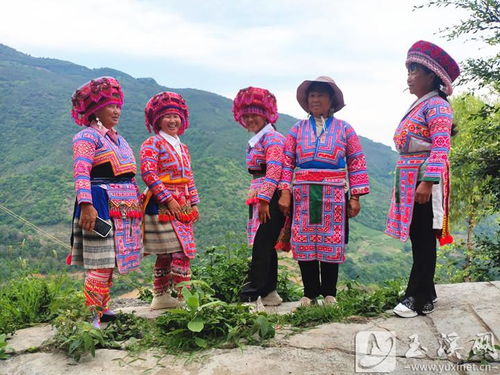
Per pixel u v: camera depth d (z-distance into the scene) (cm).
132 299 481
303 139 372
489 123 860
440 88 345
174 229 372
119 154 337
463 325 307
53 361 287
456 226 1248
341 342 293
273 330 303
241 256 485
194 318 304
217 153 13725
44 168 10912
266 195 378
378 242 8012
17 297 390
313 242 366
